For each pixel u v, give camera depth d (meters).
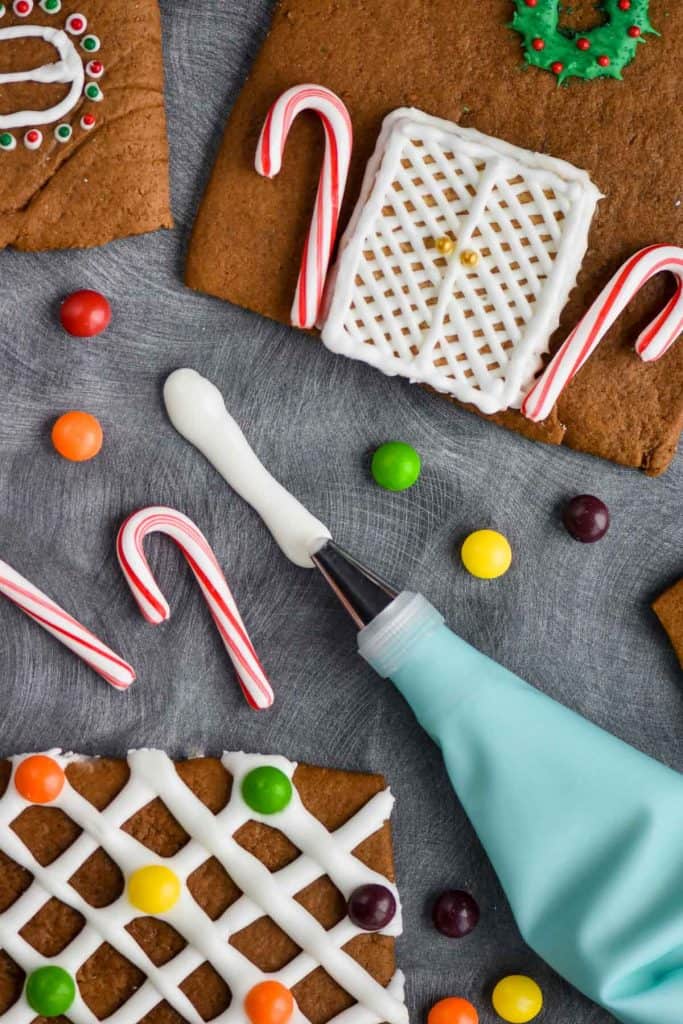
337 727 0.54
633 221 0.52
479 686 0.52
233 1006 0.52
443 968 0.54
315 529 0.54
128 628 0.53
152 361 0.54
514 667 0.55
